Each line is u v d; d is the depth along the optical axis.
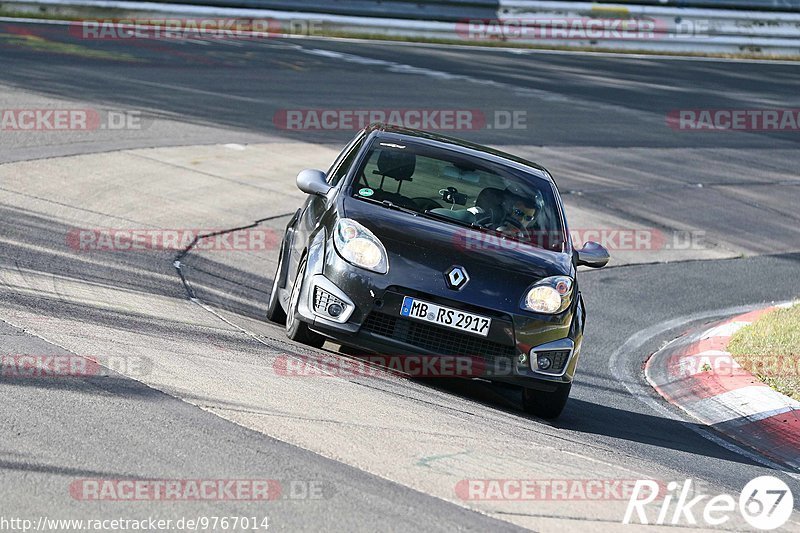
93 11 87.75
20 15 85.00
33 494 14.20
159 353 21.89
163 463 15.83
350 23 100.62
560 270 24.47
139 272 31.56
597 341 35.03
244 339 24.84
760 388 28.77
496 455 19.16
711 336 35.09
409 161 27.12
